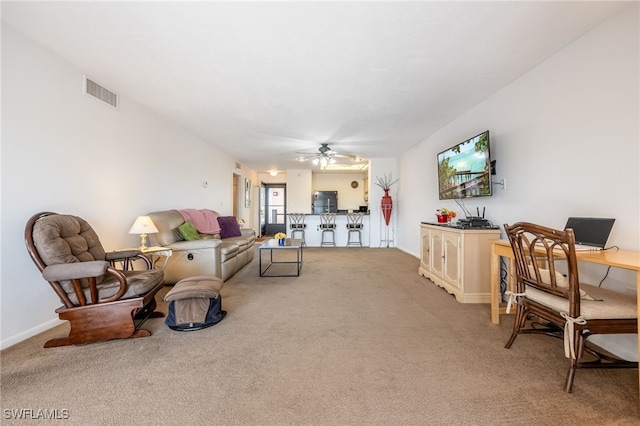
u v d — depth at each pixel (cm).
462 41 210
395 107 346
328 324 230
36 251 184
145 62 240
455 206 395
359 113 367
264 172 955
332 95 310
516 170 272
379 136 484
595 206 194
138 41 210
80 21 187
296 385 148
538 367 165
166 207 398
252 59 235
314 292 321
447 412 128
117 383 149
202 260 339
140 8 174
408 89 294
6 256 193
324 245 740
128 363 169
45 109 220
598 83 192
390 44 213
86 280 203
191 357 177
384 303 282
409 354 181
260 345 193
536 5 172
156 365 167
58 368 163
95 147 271
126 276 221
